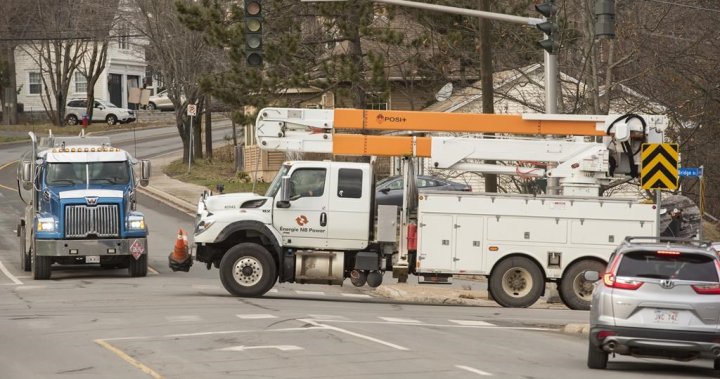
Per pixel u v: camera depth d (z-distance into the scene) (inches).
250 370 1835.6
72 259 3823.8
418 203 3132.4
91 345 2160.4
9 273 4015.8
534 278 3115.2
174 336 2281.0
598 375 1916.8
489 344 2300.7
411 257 3179.1
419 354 2064.5
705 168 5152.6
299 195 3189.0
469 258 3117.6
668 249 1973.4
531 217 3112.7
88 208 3777.1
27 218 4060.0
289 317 2640.3
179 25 7135.8
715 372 2078.0
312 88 5669.3
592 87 4456.2
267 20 5167.3
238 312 2755.9
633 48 4672.7
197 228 3216.0
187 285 3602.4
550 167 3297.2
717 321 1916.8
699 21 5054.1
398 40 5108.3
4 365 1921.8
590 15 4377.5
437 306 3240.7
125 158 3988.7
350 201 3184.1
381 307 3115.2
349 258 3238.2
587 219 3105.3
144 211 5944.9
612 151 3255.4
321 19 5359.3
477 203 3115.2
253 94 5093.5
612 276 1978.3
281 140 3260.3
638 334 1929.1
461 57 5383.9
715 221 5753.0
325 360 1958.7
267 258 3186.5
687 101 4790.8
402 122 3262.8
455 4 5241.1
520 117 3257.9
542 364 2032.5
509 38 5300.2
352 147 3250.5
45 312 2780.5
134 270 3892.7
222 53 7229.3
